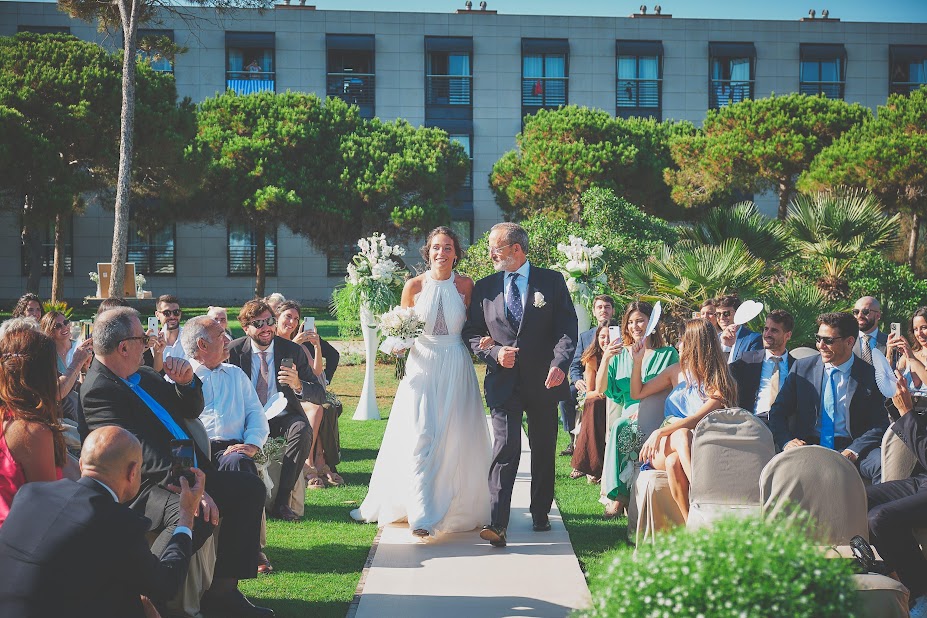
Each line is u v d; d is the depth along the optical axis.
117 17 17.16
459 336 5.87
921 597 4.21
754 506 4.49
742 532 2.49
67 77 22.20
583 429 7.36
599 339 7.20
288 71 36.06
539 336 5.54
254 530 4.27
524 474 7.73
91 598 2.88
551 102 37.25
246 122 29.86
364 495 7.03
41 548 2.83
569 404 8.73
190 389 4.35
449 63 36.97
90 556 2.87
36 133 21.83
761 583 2.33
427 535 5.42
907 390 4.89
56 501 2.93
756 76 37.44
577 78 37.22
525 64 37.22
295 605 4.42
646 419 5.95
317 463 7.39
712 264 11.90
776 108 26.48
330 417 7.43
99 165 23.25
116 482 3.07
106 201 25.88
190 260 35.44
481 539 5.61
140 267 35.12
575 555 5.25
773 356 6.57
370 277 11.13
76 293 34.09
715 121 27.89
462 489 5.76
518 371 5.54
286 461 6.23
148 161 23.70
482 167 37.06
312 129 29.69
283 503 6.21
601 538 5.72
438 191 30.62
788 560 2.40
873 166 21.25
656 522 5.02
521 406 5.59
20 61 22.34
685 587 2.34
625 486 5.88
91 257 34.16
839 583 2.42
